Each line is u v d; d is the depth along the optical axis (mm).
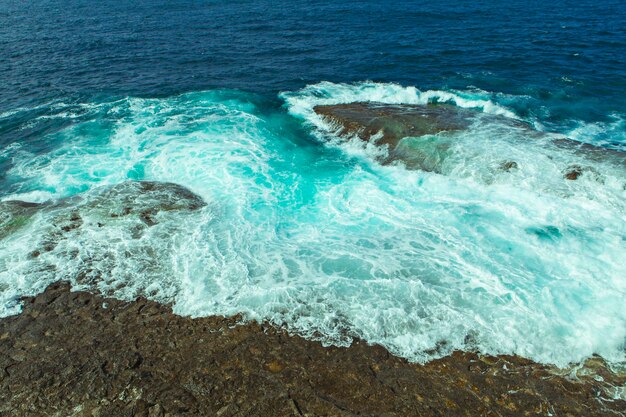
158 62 29906
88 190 15195
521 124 19219
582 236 12703
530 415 8320
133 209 14047
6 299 10898
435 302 10688
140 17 44562
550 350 9500
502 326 10031
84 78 26672
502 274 11477
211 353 9531
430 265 11844
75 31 38438
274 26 39562
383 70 27750
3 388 8844
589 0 45938
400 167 16984
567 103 22250
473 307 10531
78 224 13383
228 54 31578
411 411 8398
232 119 20828
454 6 45531
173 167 16688
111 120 20734
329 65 28891
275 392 8734
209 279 11445
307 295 10922
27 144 18531
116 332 10039
